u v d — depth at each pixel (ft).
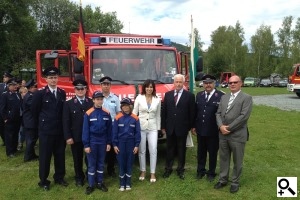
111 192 19.86
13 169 24.58
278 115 50.72
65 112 20.11
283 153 28.30
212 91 21.22
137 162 25.94
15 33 122.42
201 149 21.79
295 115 50.62
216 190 19.89
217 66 220.84
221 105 19.74
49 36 154.61
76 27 155.02
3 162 26.50
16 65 121.70
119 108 22.04
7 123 27.86
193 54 27.32
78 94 20.36
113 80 25.02
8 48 119.85
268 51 228.02
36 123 20.90
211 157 21.38
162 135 23.38
